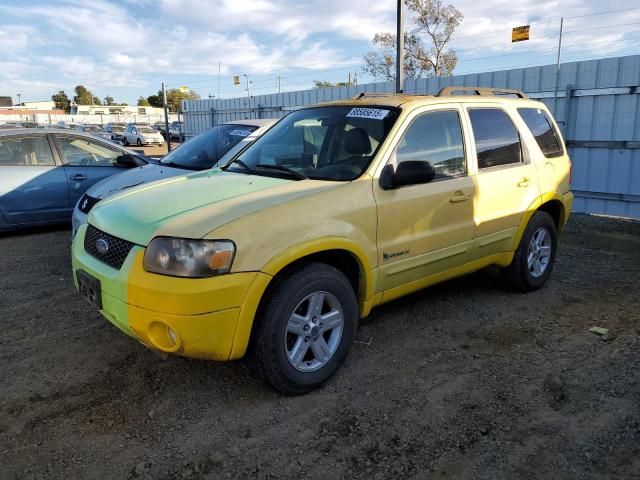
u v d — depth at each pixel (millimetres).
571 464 2727
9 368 3750
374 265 3684
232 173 4195
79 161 8188
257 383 3535
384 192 3717
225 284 2932
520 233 4973
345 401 3338
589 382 3537
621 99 9586
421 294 5246
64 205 7953
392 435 2992
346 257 3635
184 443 2924
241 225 3051
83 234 3662
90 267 3338
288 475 2682
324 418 3158
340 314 3504
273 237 3111
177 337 2934
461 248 4367
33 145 7789
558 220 5645
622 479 2605
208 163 6734
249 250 3018
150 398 3369
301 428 3061
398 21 9828
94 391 3451
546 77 10586
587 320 4605
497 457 2791
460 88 4871
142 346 4074
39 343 4148
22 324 4512
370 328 4430
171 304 2887
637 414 3150
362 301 3752
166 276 2928
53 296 5184
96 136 8484
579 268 6211
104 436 2982
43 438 2959
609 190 10008
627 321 4578
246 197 3359
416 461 2773
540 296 5223
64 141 8070
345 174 3734
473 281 5652
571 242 7590
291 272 3258
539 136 5328
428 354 3971
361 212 3551
